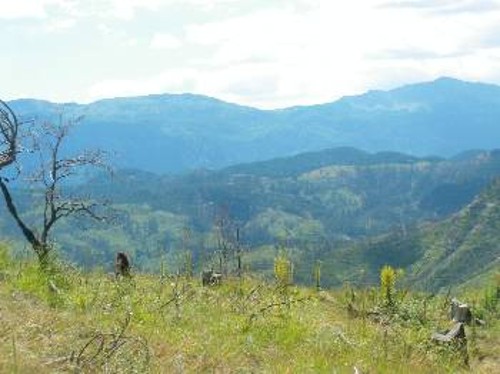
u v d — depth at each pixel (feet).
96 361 29.48
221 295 61.31
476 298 111.04
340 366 45.39
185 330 44.21
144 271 63.00
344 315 75.36
